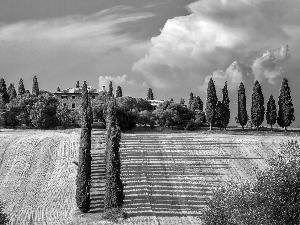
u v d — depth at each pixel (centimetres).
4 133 10588
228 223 4309
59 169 8338
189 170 8306
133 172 8150
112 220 6341
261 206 4166
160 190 7431
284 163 4412
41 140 9738
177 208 6781
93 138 9775
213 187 7550
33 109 11625
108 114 7938
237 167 8500
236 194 4397
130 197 7156
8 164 8475
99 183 7488
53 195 7331
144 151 9206
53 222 6334
